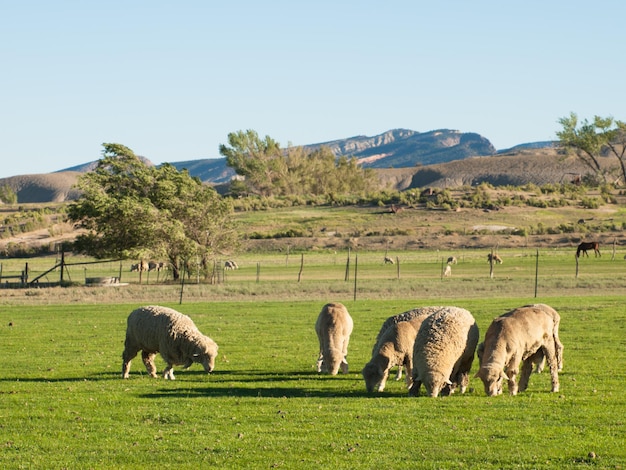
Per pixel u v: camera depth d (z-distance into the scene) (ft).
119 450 50.19
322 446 50.03
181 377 79.46
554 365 66.69
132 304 168.25
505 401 61.93
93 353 99.09
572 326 113.50
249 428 55.06
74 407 63.46
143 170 245.86
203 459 47.83
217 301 173.88
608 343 96.84
